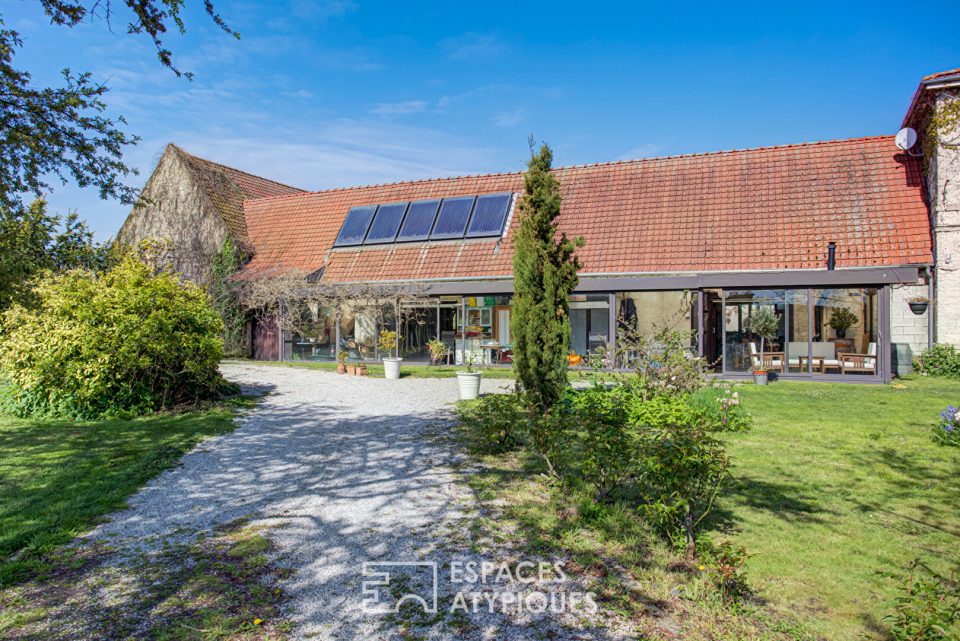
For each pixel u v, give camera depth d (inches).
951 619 139.1
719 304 701.9
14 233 471.8
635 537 213.5
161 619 158.9
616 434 239.3
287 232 1003.3
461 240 858.1
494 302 791.1
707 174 830.5
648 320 740.0
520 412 427.2
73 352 430.9
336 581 182.1
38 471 289.0
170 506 245.8
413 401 510.3
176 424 404.2
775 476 288.4
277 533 218.2
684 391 429.4
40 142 357.7
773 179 785.6
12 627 153.6
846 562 197.8
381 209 956.6
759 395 531.8
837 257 674.8
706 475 204.1
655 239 765.9
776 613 166.1
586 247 784.9
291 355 879.7
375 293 812.6
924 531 223.8
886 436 368.5
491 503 250.1
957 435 345.1
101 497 252.2
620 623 159.9
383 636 153.1
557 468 291.9
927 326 679.1
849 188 736.3
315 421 422.6
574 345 751.1
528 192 430.0
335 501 253.0
